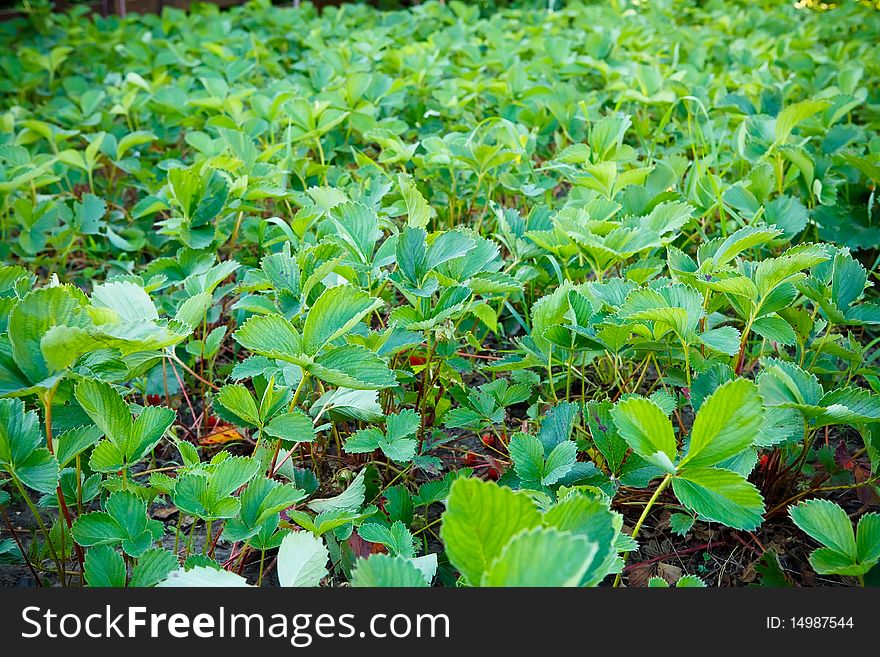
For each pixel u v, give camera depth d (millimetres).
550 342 1835
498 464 1983
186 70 5164
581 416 1936
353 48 5160
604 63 4398
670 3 7328
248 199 2566
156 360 1813
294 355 1402
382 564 1015
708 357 1890
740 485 1136
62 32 6422
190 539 1556
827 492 1905
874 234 2594
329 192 2297
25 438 1246
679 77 4121
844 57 5098
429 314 1736
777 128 2826
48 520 1895
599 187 2486
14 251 2869
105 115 3877
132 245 2820
